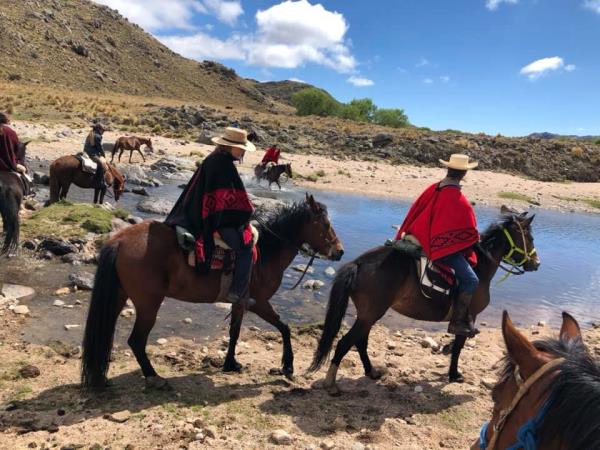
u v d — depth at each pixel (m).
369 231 16.17
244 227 5.75
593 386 1.97
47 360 6.11
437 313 6.16
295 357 7.02
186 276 5.54
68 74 90.56
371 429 5.17
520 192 31.53
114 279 5.21
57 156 24.84
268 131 40.91
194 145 34.56
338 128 47.34
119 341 6.97
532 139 46.72
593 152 43.66
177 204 5.82
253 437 4.84
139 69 116.00
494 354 7.70
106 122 39.16
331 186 26.91
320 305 9.47
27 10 106.56
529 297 11.36
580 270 14.21
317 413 5.44
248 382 6.06
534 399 2.14
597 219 26.00
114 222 12.41
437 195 5.92
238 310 6.15
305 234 6.37
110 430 4.74
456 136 45.28
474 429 5.37
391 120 86.06
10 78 73.56
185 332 7.57
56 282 8.84
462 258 5.92
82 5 129.62
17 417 4.83
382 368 6.68
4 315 7.28
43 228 11.44
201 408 5.31
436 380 6.56
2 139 8.99
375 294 5.77
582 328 9.44
